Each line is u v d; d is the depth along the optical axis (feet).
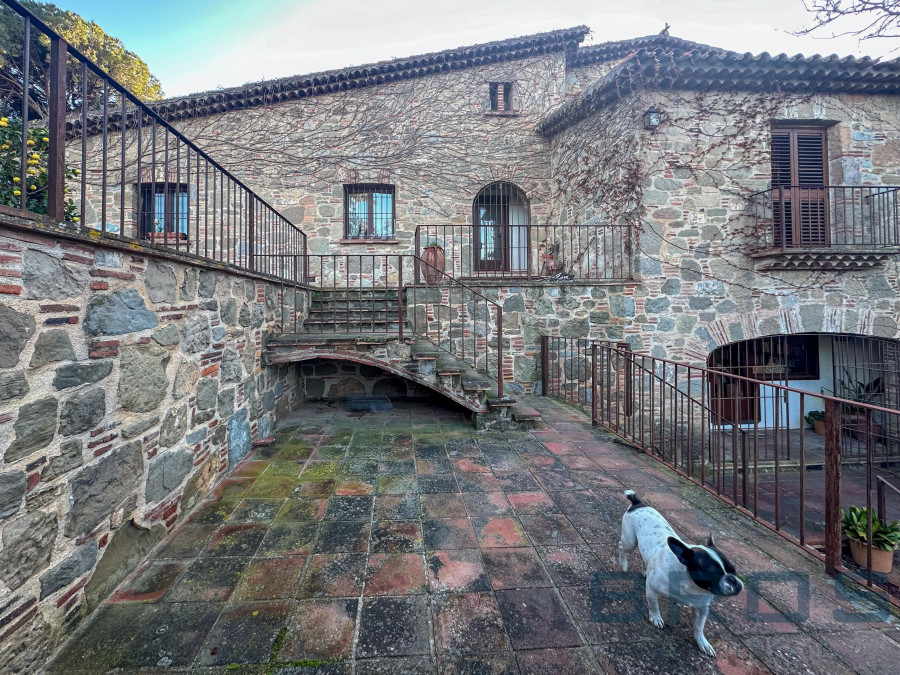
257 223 17.40
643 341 17.74
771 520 13.60
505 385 18.24
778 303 17.95
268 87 22.08
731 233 17.89
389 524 7.70
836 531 6.09
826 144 18.90
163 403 7.29
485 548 6.92
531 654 4.81
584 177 20.97
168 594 5.81
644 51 16.67
